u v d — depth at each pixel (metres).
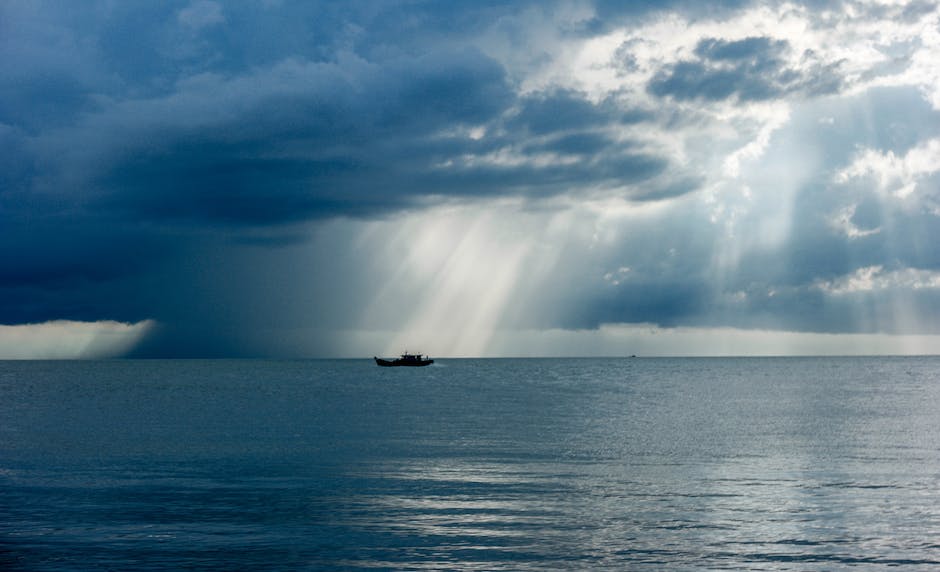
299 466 50.72
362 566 29.44
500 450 59.00
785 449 59.84
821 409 102.06
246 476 46.91
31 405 114.19
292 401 122.38
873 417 89.62
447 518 36.25
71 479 45.91
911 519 35.91
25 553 30.77
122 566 29.30
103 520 35.59
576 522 35.56
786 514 36.91
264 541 32.47
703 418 88.50
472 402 118.06
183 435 70.44
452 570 29.09
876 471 48.69
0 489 42.88
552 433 71.75
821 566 29.55
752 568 29.28
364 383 194.88
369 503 39.19
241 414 95.62
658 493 41.84
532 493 41.78
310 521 35.56
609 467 50.59
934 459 53.88
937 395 132.12
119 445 62.66
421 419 87.31
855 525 34.91
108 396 139.38
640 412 97.81
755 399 123.75
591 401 119.94
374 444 62.84
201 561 29.91
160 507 38.19
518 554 30.97
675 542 32.56
